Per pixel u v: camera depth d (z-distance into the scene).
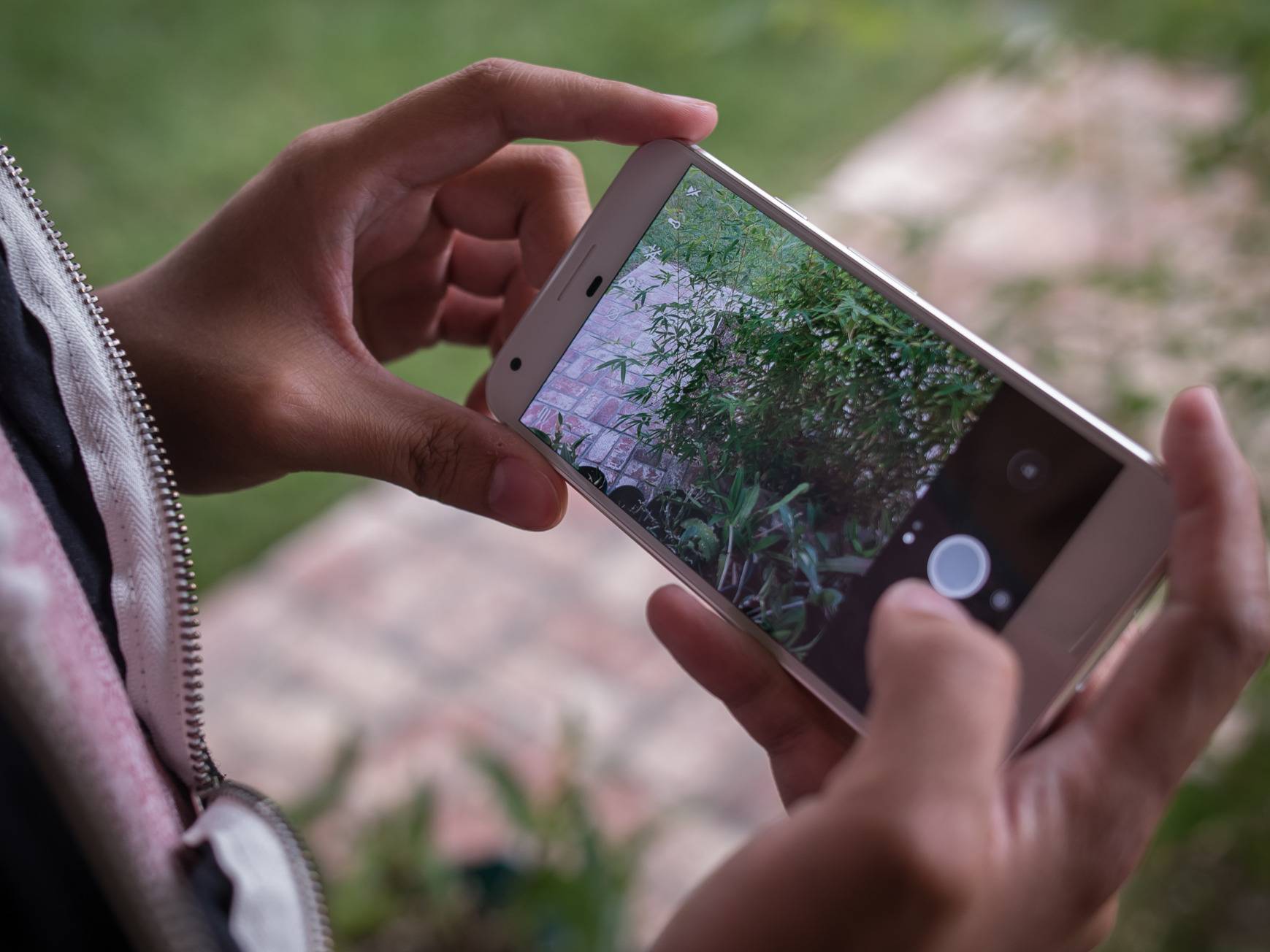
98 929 0.54
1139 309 1.62
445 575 2.37
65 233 2.87
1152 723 0.69
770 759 1.01
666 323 1.06
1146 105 1.87
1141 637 0.73
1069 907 0.67
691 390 1.04
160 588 0.76
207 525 2.44
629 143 1.09
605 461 1.06
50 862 0.51
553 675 2.18
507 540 2.44
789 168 3.07
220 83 3.31
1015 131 2.67
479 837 1.86
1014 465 0.91
